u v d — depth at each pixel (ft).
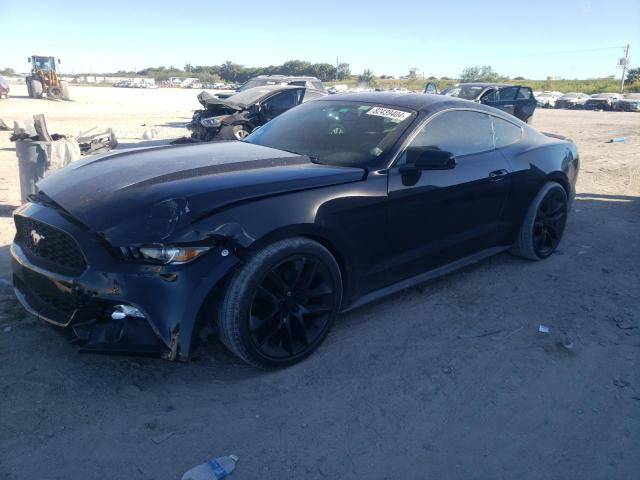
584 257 16.74
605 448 8.45
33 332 10.77
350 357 10.64
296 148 12.41
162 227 8.54
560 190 16.01
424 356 10.78
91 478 7.38
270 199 9.48
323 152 12.00
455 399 9.50
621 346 11.46
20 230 10.37
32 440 7.98
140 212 8.74
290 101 38.55
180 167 10.35
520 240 15.52
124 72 481.05
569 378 10.25
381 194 10.94
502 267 15.65
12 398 8.83
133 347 8.71
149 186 9.41
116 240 8.50
